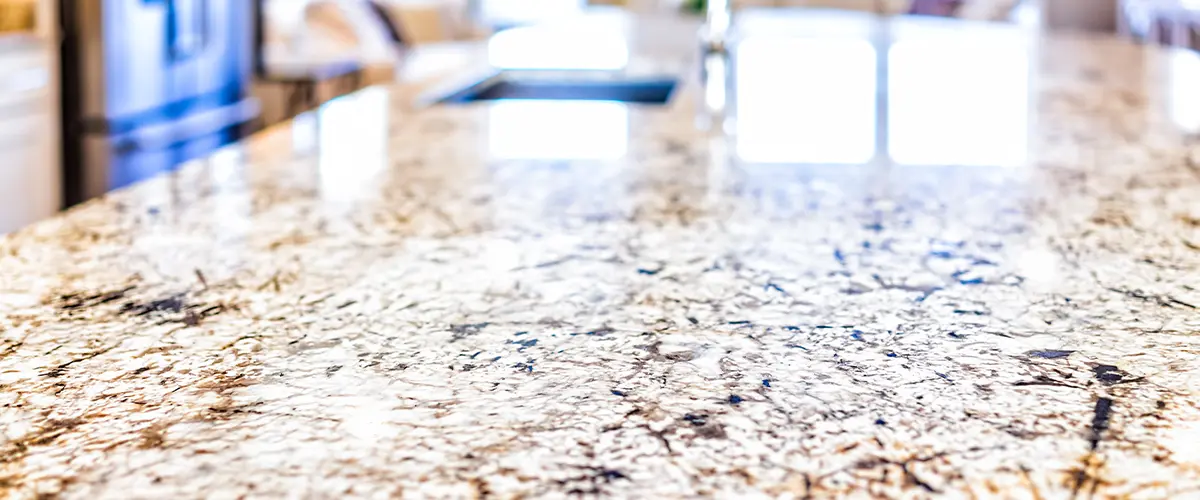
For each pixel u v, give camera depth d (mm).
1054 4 4164
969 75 1690
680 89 1608
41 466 314
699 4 4371
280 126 1185
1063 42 2498
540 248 616
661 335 448
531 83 2102
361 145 1044
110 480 305
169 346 432
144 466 314
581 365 409
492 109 1347
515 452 325
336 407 363
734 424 346
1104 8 4094
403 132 1138
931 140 1049
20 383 386
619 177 864
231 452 325
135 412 358
